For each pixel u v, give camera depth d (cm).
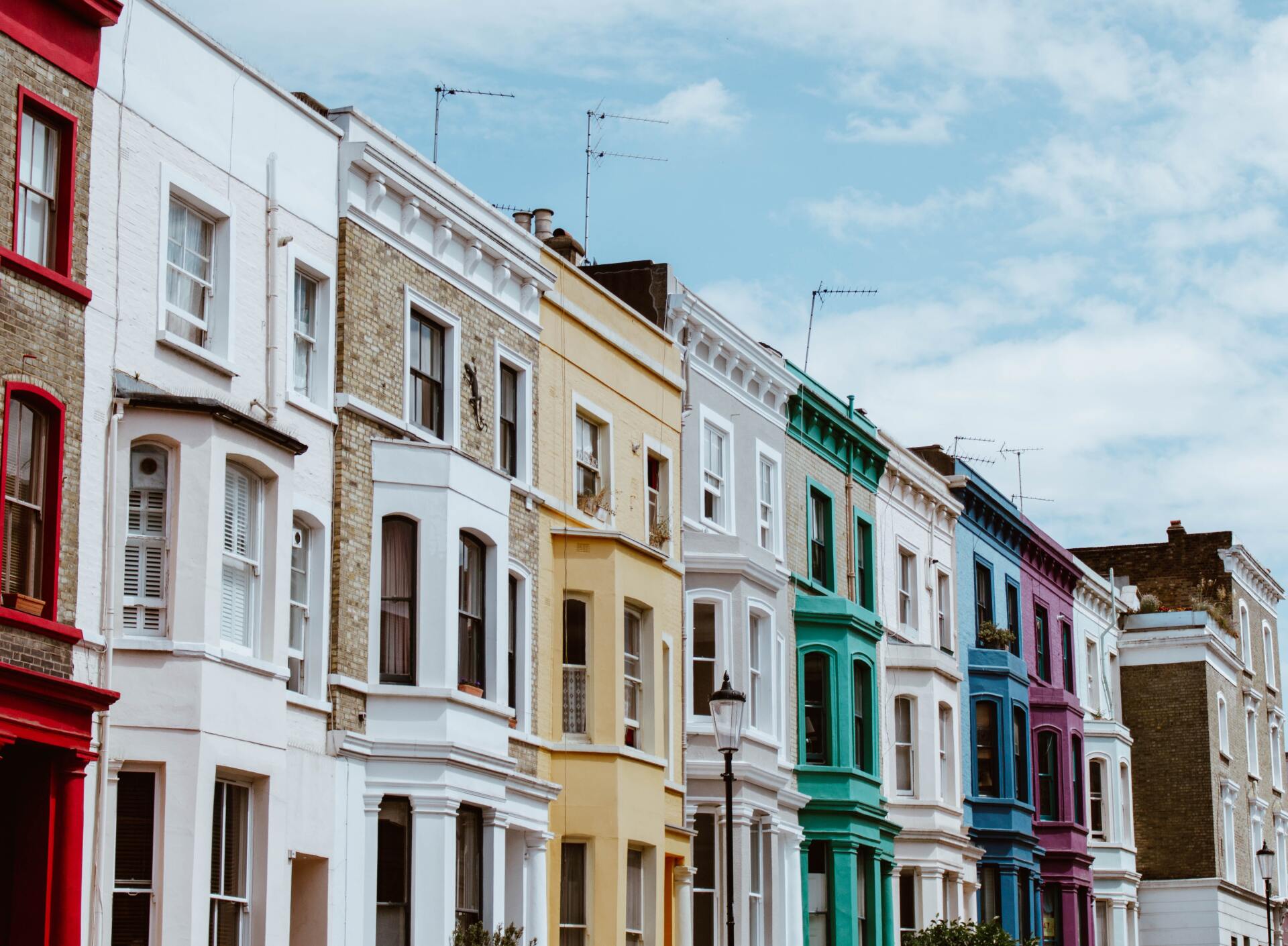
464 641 3039
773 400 4338
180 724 2414
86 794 2331
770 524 4288
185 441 2472
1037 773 5566
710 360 4100
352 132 2967
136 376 2469
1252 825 7162
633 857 3434
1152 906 6588
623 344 3706
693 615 3906
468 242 3198
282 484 2645
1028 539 5769
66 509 2322
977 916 5003
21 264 2264
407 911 2847
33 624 2230
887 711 4669
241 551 2597
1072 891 5525
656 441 3822
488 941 2878
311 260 2850
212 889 2502
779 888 4025
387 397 2986
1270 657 7881
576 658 3397
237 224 2694
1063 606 6156
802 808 4200
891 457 4850
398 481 2948
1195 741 6650
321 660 2786
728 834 3042
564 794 3316
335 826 2775
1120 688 6750
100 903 2323
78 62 2405
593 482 3594
